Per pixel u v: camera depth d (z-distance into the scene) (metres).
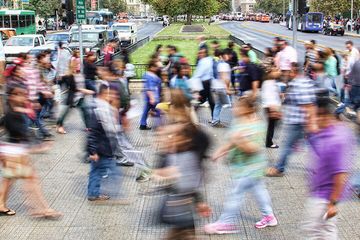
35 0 86.06
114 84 10.53
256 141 7.27
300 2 18.94
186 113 5.86
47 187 9.77
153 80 13.66
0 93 14.08
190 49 41.56
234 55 17.08
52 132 14.20
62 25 89.38
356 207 8.59
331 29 65.81
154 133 13.89
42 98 13.46
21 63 12.87
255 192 7.72
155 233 7.69
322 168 6.06
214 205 8.73
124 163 10.95
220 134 13.55
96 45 31.17
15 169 8.21
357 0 80.31
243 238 7.49
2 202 8.36
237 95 16.47
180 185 5.73
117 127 9.00
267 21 129.50
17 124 8.11
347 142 6.02
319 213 6.12
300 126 9.88
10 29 42.38
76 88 13.62
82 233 7.72
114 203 8.86
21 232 7.78
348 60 15.60
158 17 144.62
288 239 7.45
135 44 37.09
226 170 10.59
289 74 11.09
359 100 13.88
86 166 11.14
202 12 92.94
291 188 9.60
